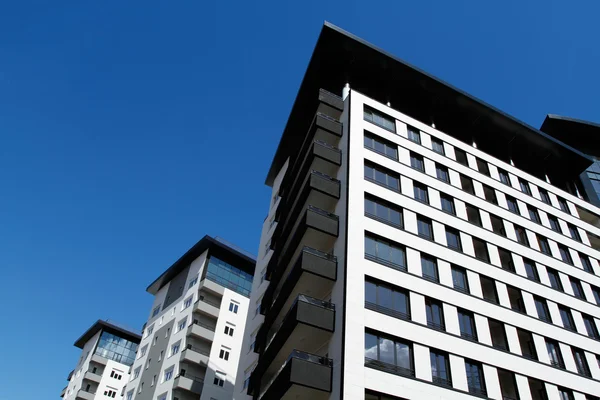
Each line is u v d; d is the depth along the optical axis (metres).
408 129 36.78
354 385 21.77
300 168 36.69
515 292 32.09
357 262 26.33
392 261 27.84
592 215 43.53
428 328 26.02
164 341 52.81
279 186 48.56
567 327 32.62
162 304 59.41
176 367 47.16
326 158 31.66
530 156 46.00
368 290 25.67
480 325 28.27
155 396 46.78
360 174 30.88
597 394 29.64
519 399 26.41
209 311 51.72
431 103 41.59
